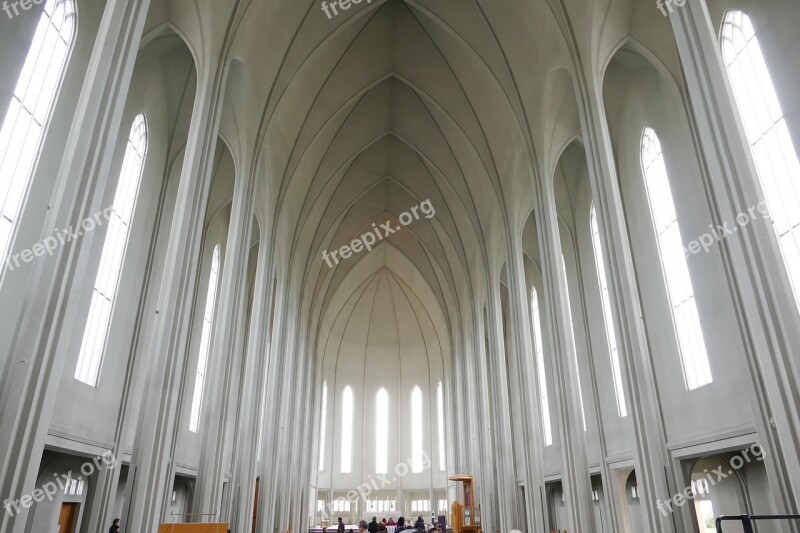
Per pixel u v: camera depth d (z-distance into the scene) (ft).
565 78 48.83
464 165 75.61
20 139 31.53
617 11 41.45
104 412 43.09
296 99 61.57
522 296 59.67
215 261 67.92
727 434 36.27
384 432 125.59
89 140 23.31
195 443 62.13
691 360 41.86
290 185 70.79
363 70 66.54
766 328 22.26
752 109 35.63
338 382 126.93
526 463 53.88
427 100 70.49
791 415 20.95
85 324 39.75
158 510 31.65
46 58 33.53
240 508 54.19
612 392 56.03
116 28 25.31
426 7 56.49
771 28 33.35
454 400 105.09
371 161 85.76
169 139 53.36
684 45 27.14
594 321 60.80
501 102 59.26
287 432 77.36
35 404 19.98
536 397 55.42
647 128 49.16
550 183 50.80
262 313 60.03
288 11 49.88
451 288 100.89
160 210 51.72
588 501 41.22
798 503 20.31
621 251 36.14
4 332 30.09
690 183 41.88
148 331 49.88
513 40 52.37
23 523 18.99
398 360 130.52
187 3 38.70
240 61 45.93
